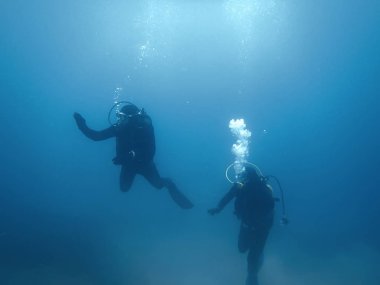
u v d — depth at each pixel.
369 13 29.81
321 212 11.94
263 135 43.41
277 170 20.11
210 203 13.41
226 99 54.19
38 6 28.19
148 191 15.48
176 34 38.84
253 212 5.65
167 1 25.45
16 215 11.77
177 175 20.55
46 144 48.28
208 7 27.11
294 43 41.31
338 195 14.02
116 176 19.58
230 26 34.56
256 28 35.06
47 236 9.76
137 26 35.72
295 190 15.19
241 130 46.41
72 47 49.16
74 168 24.42
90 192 15.87
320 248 8.93
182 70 54.78
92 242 9.34
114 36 41.06
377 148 25.17
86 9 28.88
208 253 8.69
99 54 52.09
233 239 9.66
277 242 9.38
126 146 5.58
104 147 24.22
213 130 54.69
